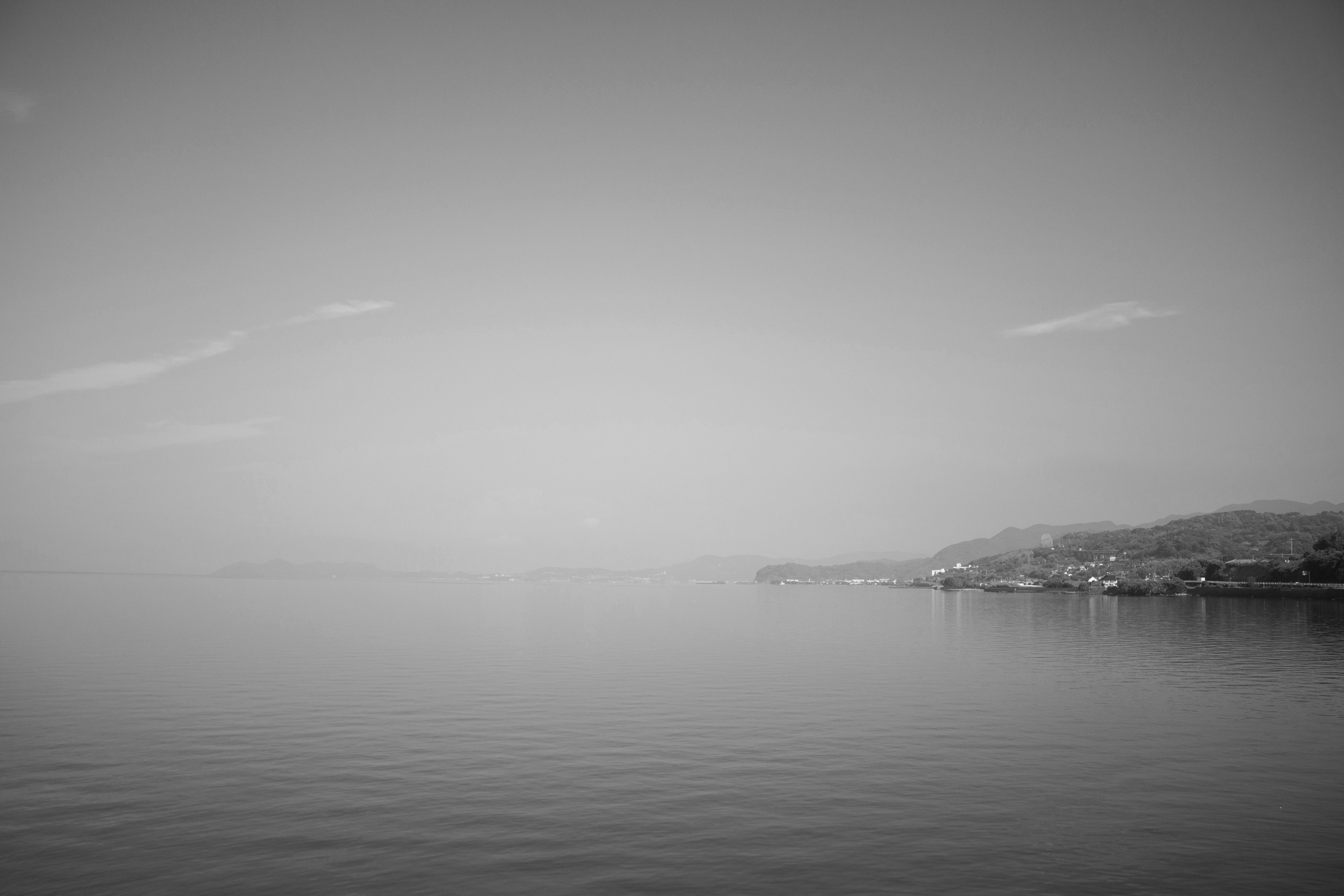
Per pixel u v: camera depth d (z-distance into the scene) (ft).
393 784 105.60
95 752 121.39
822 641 328.29
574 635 350.23
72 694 171.73
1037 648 298.97
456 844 85.30
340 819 92.38
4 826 89.61
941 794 102.73
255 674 204.64
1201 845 86.53
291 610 541.75
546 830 89.25
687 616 541.75
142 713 151.02
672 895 73.82
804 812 95.55
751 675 213.46
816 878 77.66
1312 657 263.08
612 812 95.04
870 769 114.42
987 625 434.71
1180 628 403.34
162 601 634.02
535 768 114.01
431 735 134.62
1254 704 169.27
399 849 83.76
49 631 324.19
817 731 138.92
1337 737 135.95
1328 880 78.23
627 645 301.43
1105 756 122.21
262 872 78.38
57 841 85.56
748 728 141.08
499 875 77.77
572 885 75.72
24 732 134.62
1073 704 168.04
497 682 194.59
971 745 129.29
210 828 89.45
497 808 96.07
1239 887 76.79
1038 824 92.22
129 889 74.74
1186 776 111.75
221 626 366.22
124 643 279.49
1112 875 78.84
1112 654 271.69
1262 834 89.86
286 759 118.01
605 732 137.59
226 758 118.42
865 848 84.99
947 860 82.02
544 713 154.40
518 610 597.52
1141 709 162.30
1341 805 99.81
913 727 143.02
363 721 145.79
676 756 121.08
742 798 100.37
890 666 236.84
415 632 358.23
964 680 204.64
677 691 183.52
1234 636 348.79
